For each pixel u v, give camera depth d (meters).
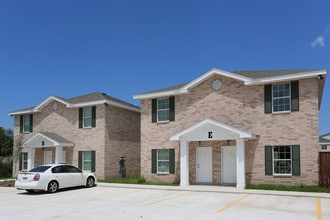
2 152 36.72
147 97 23.89
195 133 20.73
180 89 22.47
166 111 23.48
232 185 20.47
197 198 15.64
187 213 11.95
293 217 11.22
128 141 28.03
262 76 20.42
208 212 12.12
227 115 21.06
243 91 20.67
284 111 19.28
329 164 17.94
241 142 19.22
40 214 11.98
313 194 16.12
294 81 19.08
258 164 19.69
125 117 27.97
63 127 27.92
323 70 18.00
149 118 24.03
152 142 23.67
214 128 20.16
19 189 18.58
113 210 12.62
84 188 20.23
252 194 16.73
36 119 29.61
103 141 25.72
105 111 25.98
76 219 11.02
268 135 19.59
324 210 12.45
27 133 29.86
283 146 19.22
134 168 28.39
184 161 20.95
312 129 18.41
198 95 22.25
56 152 26.52
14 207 13.62
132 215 11.62
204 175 21.72
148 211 12.38
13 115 30.91
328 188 17.64
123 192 18.19
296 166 18.61
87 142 26.50
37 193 18.17
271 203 14.07
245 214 11.73
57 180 18.67
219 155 21.28
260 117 19.95
